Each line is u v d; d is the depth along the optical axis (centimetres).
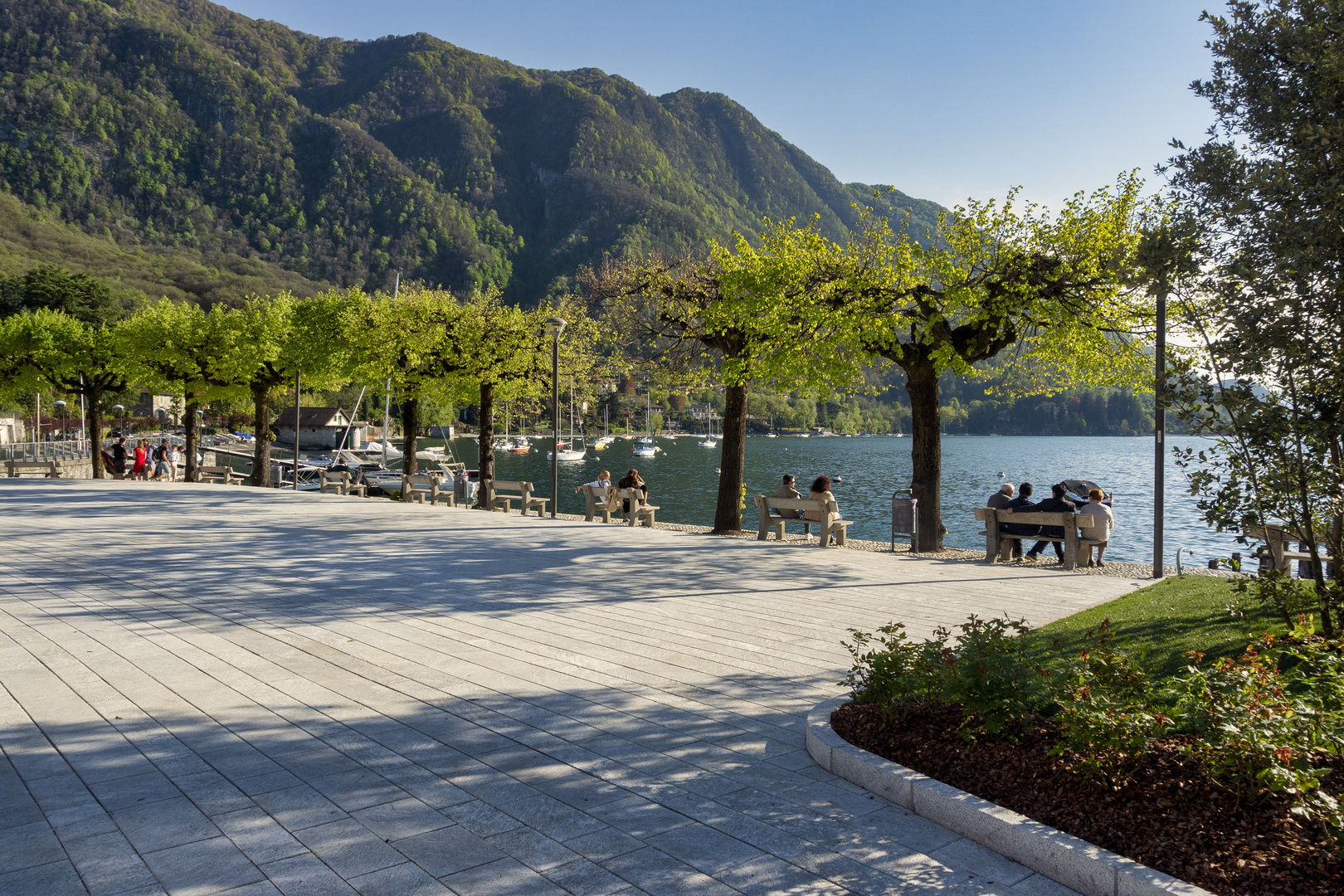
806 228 1490
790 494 1529
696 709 573
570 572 1130
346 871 353
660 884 344
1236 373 585
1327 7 574
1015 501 1426
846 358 1466
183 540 1451
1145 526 2964
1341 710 415
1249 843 338
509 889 340
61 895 330
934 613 879
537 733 527
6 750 489
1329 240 549
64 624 816
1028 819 373
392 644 747
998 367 1598
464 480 2698
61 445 4650
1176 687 452
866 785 443
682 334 1777
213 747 497
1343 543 604
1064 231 1292
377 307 2631
